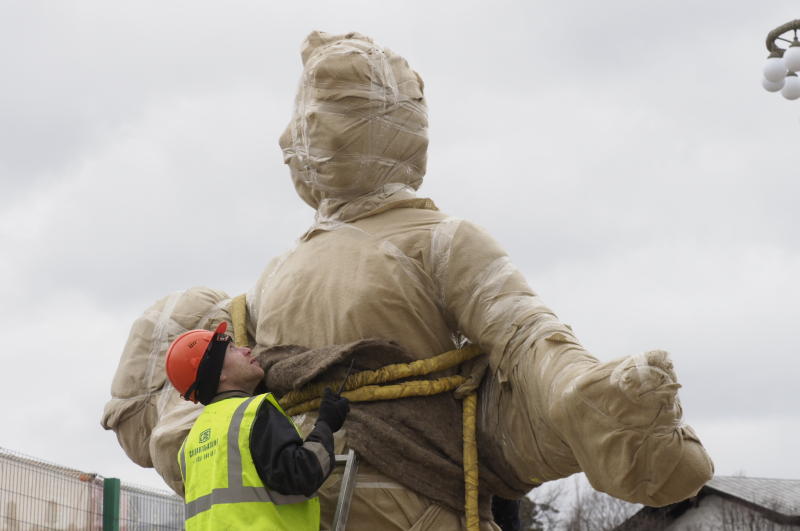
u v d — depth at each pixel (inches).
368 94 194.9
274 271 206.2
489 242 189.0
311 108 196.5
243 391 174.9
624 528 1066.7
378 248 190.1
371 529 178.7
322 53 199.0
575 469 177.6
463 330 187.5
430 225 192.4
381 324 185.5
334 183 196.4
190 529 164.7
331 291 188.5
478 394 190.1
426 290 188.2
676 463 154.6
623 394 153.7
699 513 1031.0
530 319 179.0
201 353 173.2
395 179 198.7
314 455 160.4
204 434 166.9
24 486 338.3
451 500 181.3
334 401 170.1
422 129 202.4
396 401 184.1
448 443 184.4
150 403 212.4
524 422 179.5
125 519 381.1
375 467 179.9
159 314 217.0
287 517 161.6
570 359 167.9
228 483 160.9
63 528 350.9
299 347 188.5
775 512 979.3
